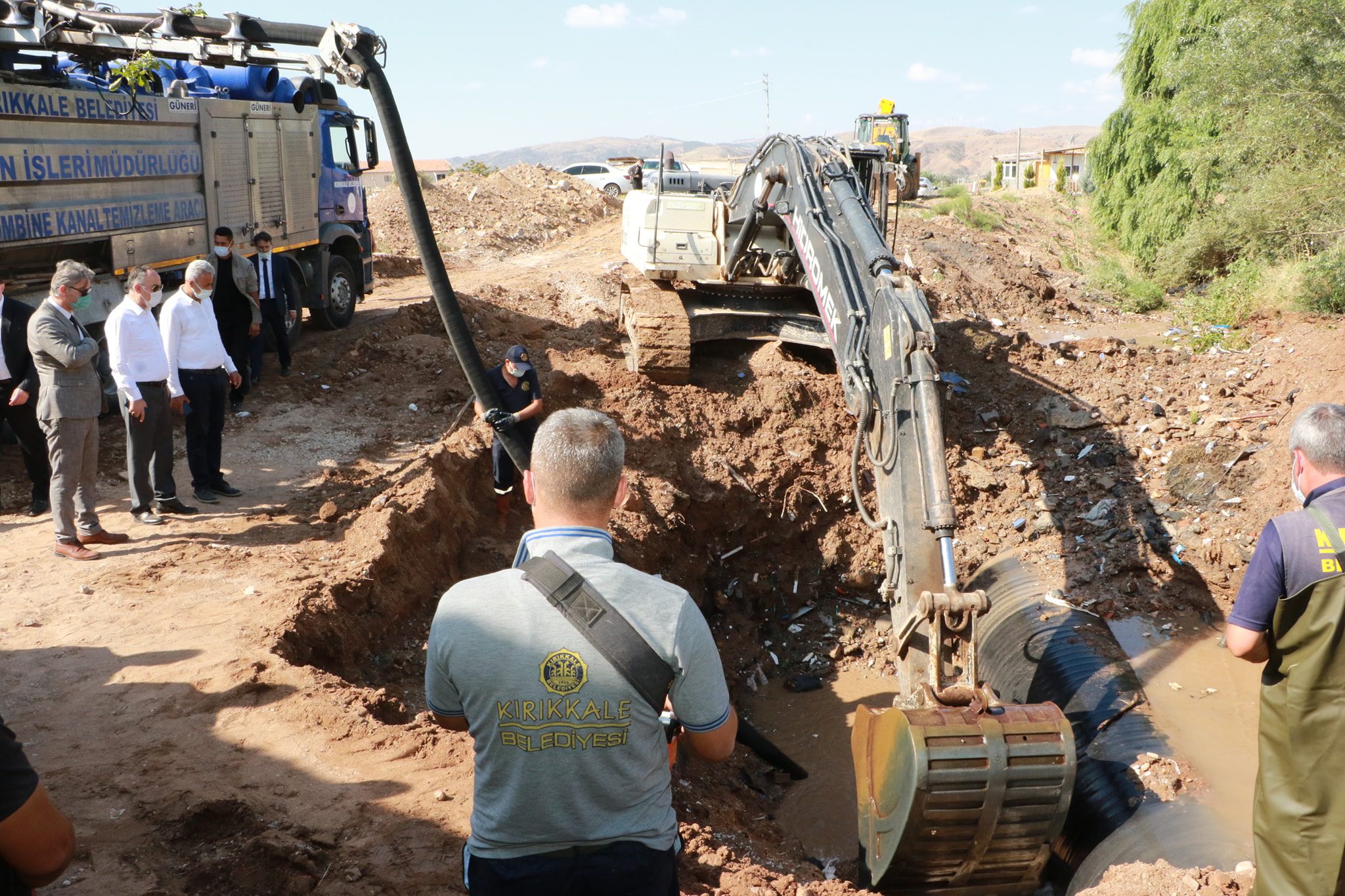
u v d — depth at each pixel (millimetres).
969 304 16391
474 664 2170
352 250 15539
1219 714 7305
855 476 6852
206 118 11164
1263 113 13258
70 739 5023
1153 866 4723
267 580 6965
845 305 7410
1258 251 14891
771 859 5910
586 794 2195
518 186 30375
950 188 26281
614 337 14031
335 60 3828
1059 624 8625
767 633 10898
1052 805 4723
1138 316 16562
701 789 7504
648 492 10398
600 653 2156
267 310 11703
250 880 3990
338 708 5387
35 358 7074
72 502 7320
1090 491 10352
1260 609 3174
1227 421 10602
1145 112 18969
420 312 14703
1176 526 9594
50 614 6395
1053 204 26844
